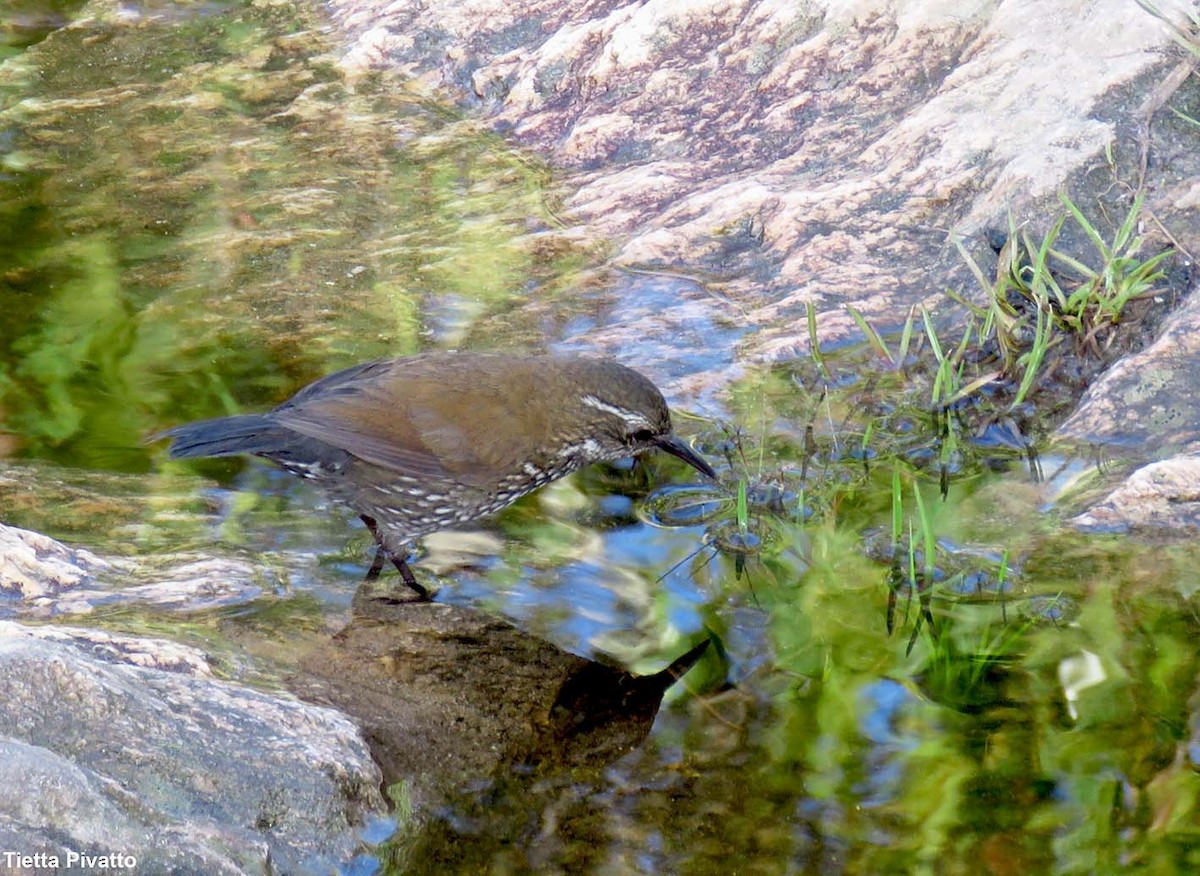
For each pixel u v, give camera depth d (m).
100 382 8.23
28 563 6.35
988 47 9.61
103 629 5.83
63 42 12.25
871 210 9.07
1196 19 8.81
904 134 9.39
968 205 8.87
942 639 6.19
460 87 11.35
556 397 7.02
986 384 7.84
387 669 5.94
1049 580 6.49
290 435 6.76
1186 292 7.93
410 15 11.99
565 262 9.24
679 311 8.68
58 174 10.41
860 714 5.79
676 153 10.10
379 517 6.82
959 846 5.12
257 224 9.81
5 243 9.60
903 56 9.92
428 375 7.02
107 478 7.42
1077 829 5.17
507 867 5.04
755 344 8.36
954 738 5.63
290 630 6.14
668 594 6.58
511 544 7.03
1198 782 5.34
